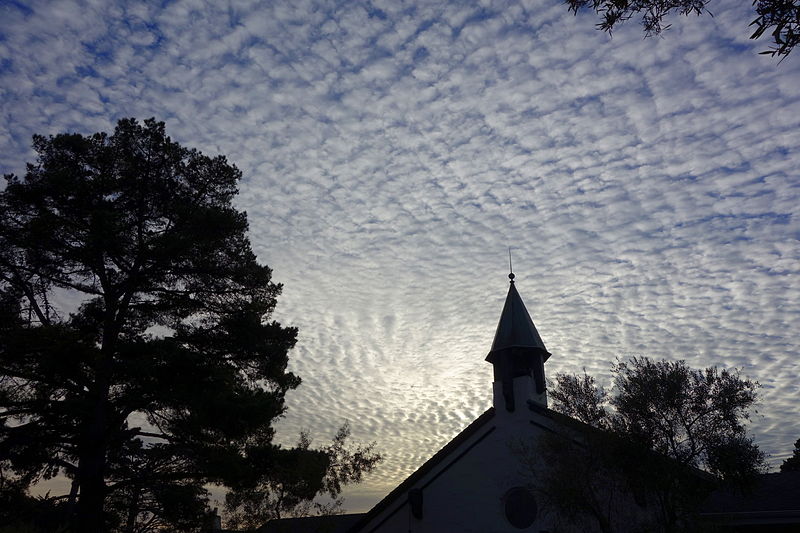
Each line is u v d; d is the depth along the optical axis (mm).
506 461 22812
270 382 23594
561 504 16625
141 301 23125
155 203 24125
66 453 21188
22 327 20156
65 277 22531
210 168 25266
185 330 23094
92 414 19156
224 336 23078
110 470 21375
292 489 25672
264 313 24531
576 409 17172
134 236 23344
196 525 21000
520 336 26562
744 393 15430
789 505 17203
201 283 23797
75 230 22328
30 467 20375
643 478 15523
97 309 21969
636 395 15992
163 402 20875
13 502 19359
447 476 23734
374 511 24453
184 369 20172
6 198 21812
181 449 21078
